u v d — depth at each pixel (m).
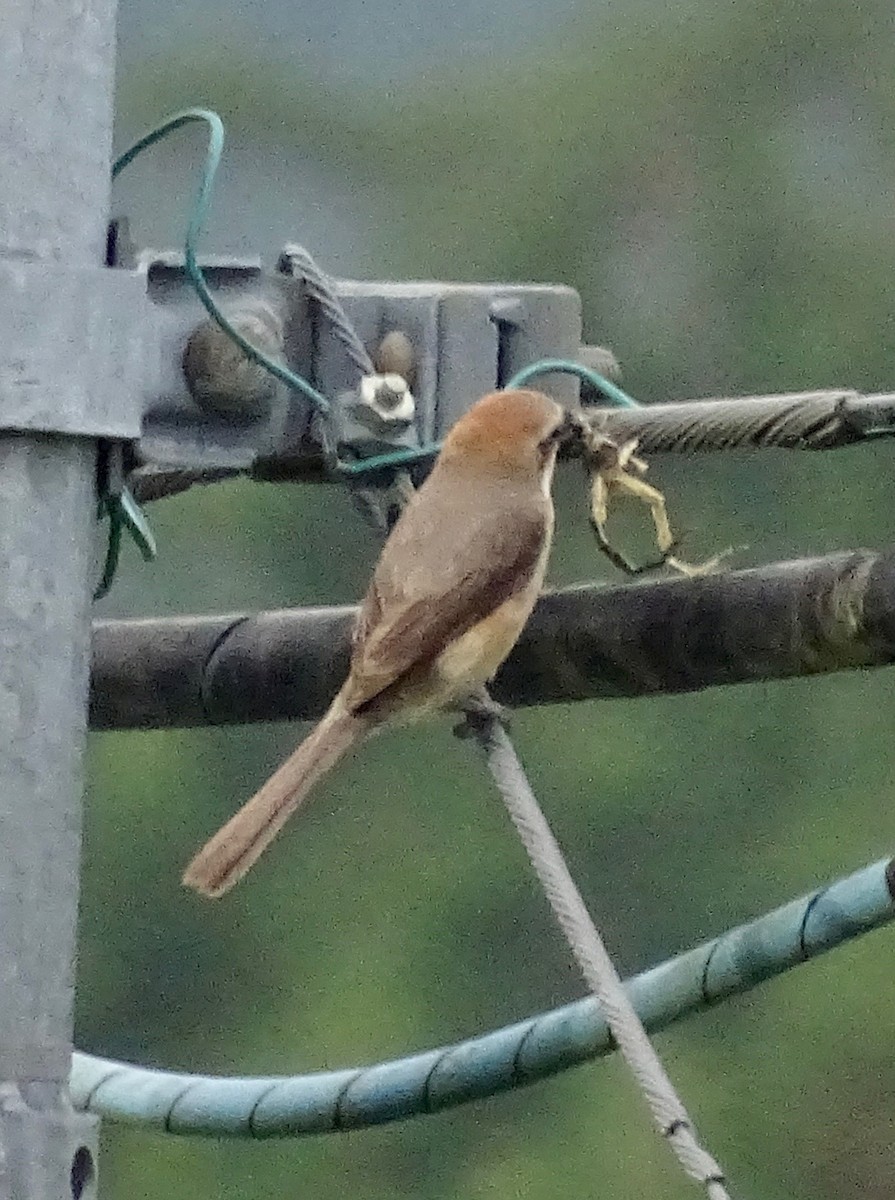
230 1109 6.95
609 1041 6.38
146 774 16.09
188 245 5.99
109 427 5.33
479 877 16.16
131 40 20.30
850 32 19.70
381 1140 15.26
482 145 19.69
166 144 19.80
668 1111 5.14
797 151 19.27
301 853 16.25
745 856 16.14
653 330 18.61
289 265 6.32
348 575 16.66
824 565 6.20
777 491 16.38
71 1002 5.21
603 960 5.41
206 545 16.61
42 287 5.31
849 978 15.43
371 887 16.16
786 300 18.55
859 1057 15.33
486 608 6.79
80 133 5.36
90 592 5.36
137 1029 15.86
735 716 16.50
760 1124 15.16
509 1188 15.02
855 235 18.81
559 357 6.85
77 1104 7.17
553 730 16.42
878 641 6.07
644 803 16.25
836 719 16.52
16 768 5.22
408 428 6.50
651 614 6.48
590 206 19.11
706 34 19.66
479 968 15.93
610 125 19.45
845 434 6.16
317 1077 6.86
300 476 6.79
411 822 16.34
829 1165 15.16
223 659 7.21
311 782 6.61
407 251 19.28
